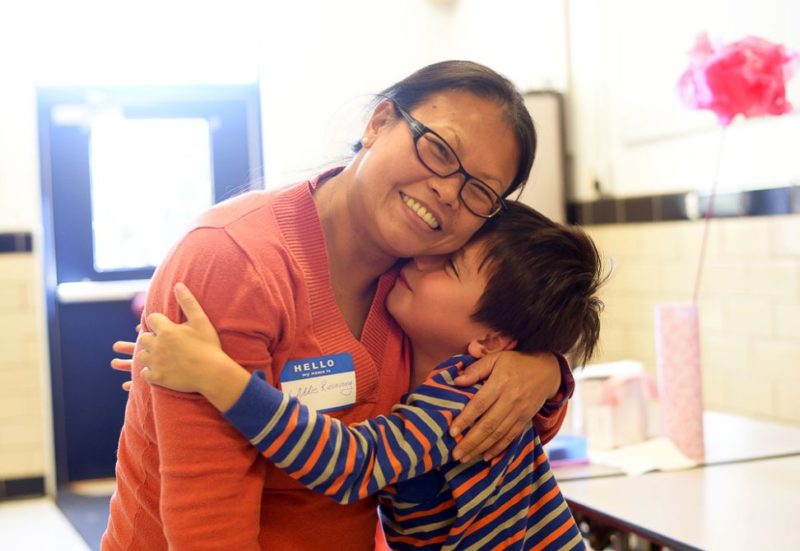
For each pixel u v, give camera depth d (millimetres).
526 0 4438
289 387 1236
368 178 1246
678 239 3484
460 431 1272
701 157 3352
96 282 4848
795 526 1675
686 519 1727
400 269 1398
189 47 4898
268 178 4801
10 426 4484
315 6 4805
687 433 2164
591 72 4039
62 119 4746
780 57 2148
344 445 1179
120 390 4848
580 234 1417
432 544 1349
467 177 1239
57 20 4707
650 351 3691
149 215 4906
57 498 4508
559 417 1491
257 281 1141
